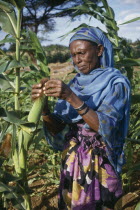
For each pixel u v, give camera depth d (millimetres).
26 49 2047
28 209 2131
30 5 17984
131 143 2875
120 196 1806
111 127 1604
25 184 2057
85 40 1698
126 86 1693
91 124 1595
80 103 1559
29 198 2129
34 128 1844
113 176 1735
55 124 1945
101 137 1721
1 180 1781
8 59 2004
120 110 1665
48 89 1540
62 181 1826
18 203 1679
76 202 1724
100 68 1750
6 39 1950
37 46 2014
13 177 1811
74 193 1724
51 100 3152
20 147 1934
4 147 1911
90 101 1681
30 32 1995
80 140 1760
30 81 2580
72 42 1738
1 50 1953
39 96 1765
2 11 1916
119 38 2836
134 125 2928
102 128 1592
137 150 3779
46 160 3865
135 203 2795
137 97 2436
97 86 1683
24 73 2717
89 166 1705
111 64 1800
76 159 1739
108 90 1657
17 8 1918
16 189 1982
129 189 2975
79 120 1759
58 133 2012
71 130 1836
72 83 1862
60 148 2064
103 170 1711
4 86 1958
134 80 5273
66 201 1801
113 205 1763
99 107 1646
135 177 3236
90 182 1702
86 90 1716
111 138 1652
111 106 1628
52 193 3070
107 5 2773
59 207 1893
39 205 2883
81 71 1770
